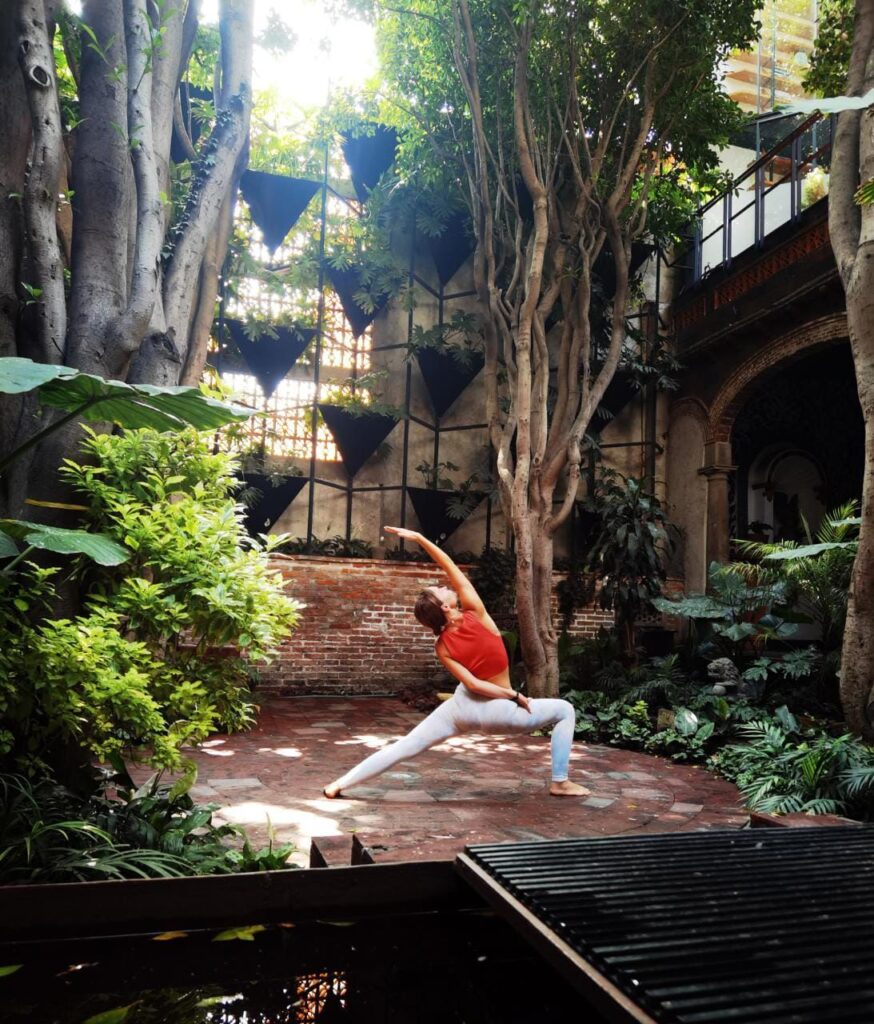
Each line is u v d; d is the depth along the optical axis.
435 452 12.30
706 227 12.62
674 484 12.54
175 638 3.18
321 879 1.99
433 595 4.69
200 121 9.05
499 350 11.57
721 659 8.26
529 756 6.29
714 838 2.28
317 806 4.36
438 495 11.58
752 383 11.22
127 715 2.82
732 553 12.90
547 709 4.71
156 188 3.83
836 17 9.38
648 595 10.26
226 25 5.10
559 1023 1.52
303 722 7.84
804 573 8.15
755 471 14.19
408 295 12.02
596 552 10.62
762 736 6.18
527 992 1.65
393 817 4.11
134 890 1.85
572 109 8.77
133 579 2.95
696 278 12.38
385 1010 1.56
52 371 2.39
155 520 3.14
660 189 11.09
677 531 11.61
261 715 8.19
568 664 9.93
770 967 1.35
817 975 1.32
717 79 10.28
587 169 9.39
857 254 6.57
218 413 2.77
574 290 9.95
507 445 9.14
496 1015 1.54
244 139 5.02
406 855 2.65
